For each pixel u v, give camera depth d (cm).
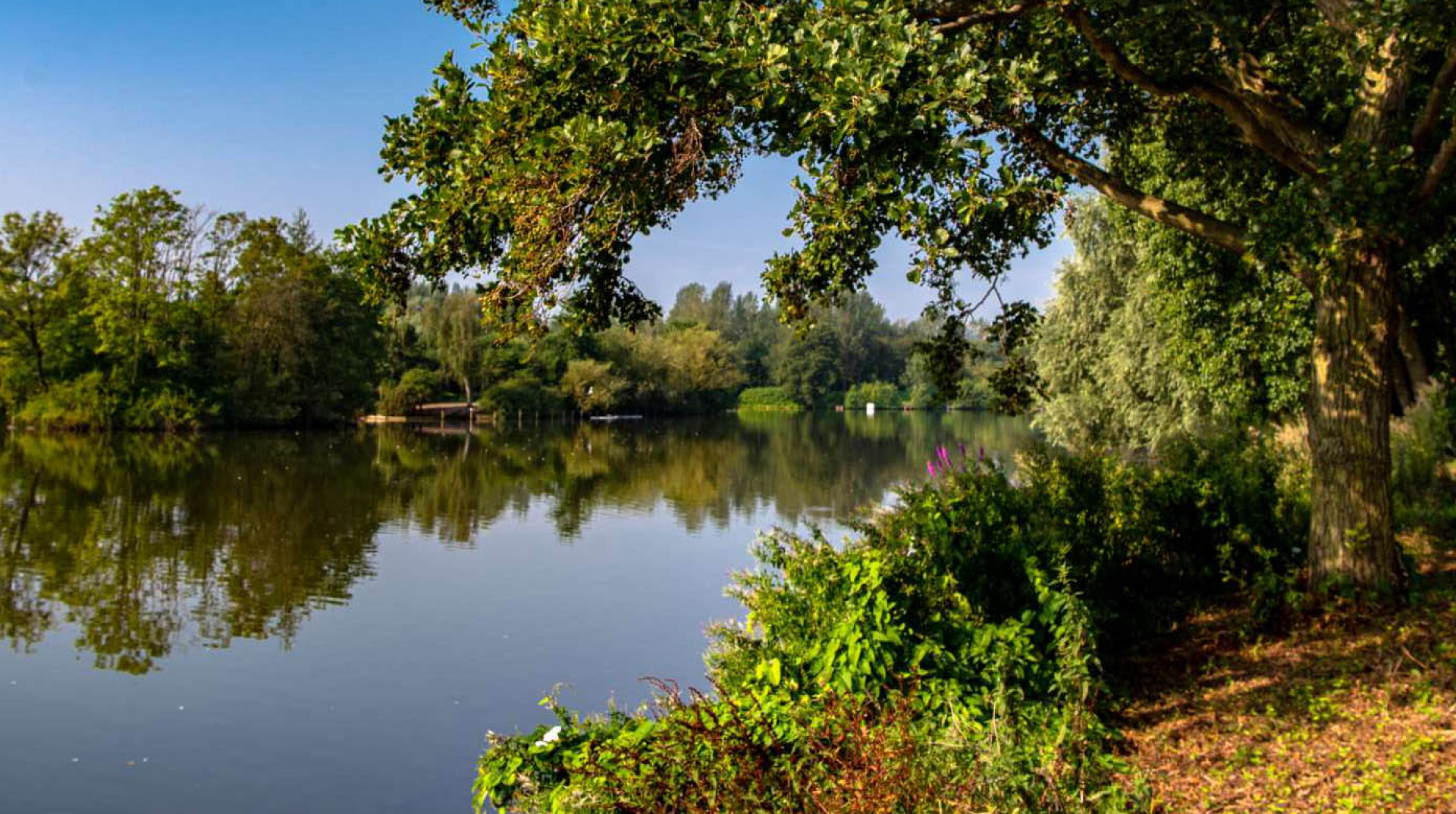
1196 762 430
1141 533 694
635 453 3984
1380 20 536
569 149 471
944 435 5431
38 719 890
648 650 1102
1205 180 922
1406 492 961
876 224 541
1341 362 643
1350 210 537
